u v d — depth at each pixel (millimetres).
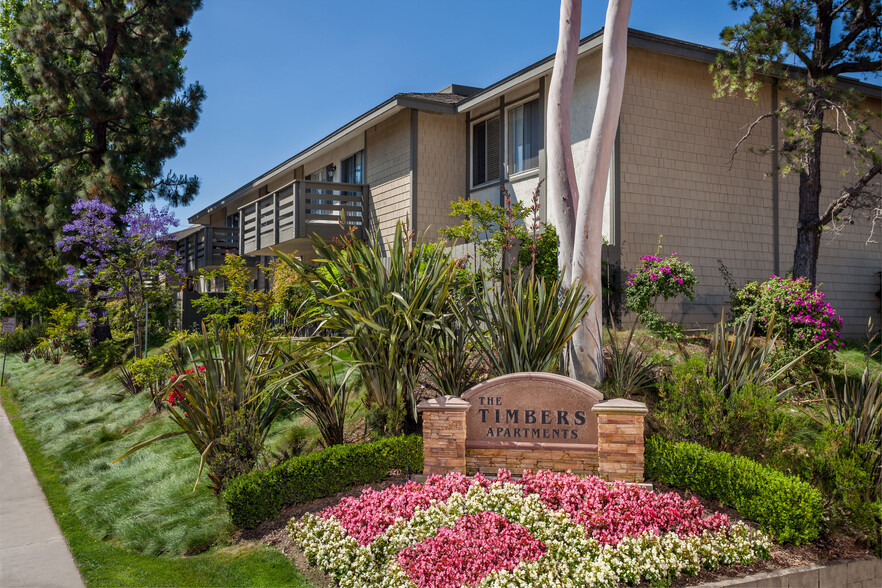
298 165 24531
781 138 15938
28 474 10641
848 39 13719
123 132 25422
